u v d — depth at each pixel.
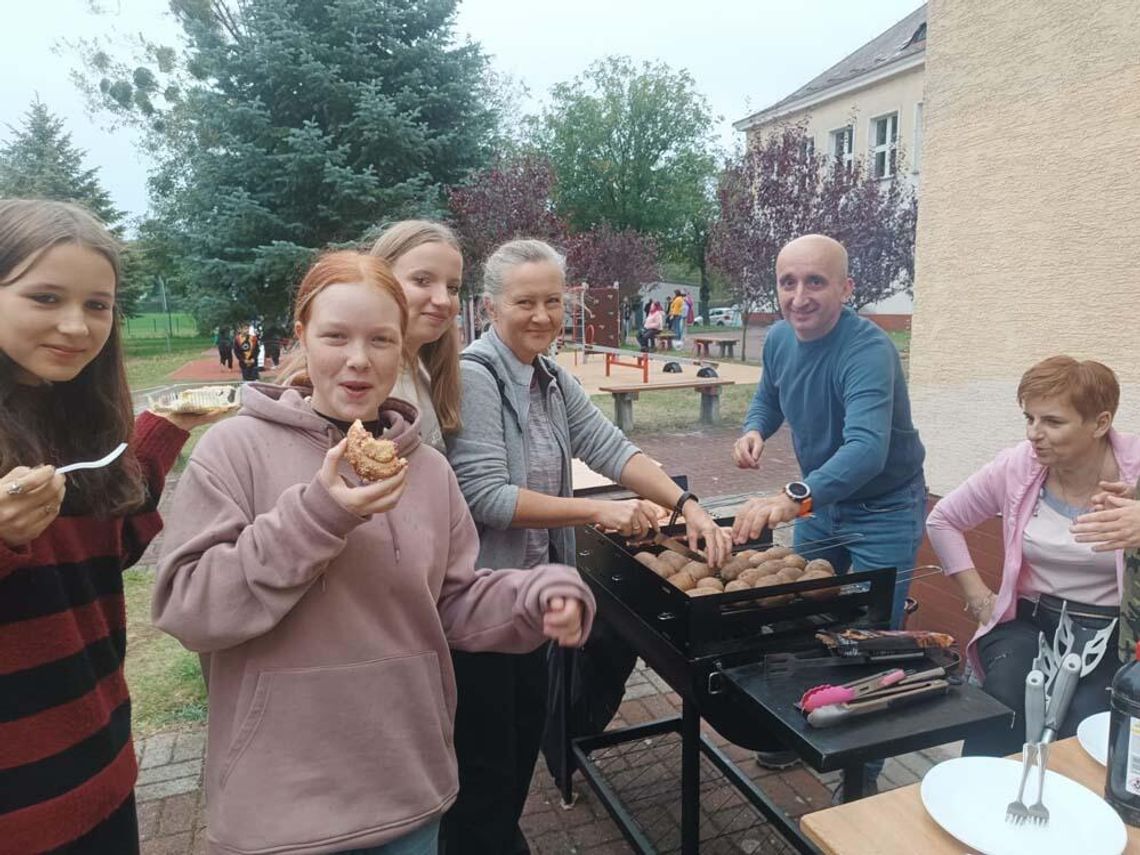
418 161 13.58
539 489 2.21
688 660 1.87
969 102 3.25
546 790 2.86
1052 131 2.94
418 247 1.96
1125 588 2.00
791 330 2.72
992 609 2.49
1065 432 2.16
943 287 3.46
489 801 2.09
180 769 2.97
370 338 1.35
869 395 2.40
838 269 2.46
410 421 1.52
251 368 15.15
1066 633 2.24
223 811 1.29
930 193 3.48
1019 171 3.08
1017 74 3.04
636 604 2.19
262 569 1.18
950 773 1.45
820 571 2.06
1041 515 2.36
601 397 13.69
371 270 1.36
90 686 1.29
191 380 16.19
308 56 12.45
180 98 20.56
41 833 1.21
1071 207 2.90
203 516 1.28
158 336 32.59
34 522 1.07
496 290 2.13
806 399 2.65
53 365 1.18
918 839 1.33
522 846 2.23
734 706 1.90
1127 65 2.67
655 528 2.20
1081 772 1.51
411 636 1.40
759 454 2.83
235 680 1.30
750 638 1.92
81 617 1.31
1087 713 2.09
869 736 1.56
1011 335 3.18
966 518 2.57
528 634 1.48
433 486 1.50
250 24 13.09
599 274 22.61
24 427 1.23
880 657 1.82
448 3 13.76
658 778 2.88
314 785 1.30
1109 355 2.83
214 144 13.77
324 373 1.36
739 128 26.64
